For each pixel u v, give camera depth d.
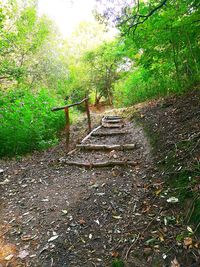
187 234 2.25
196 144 3.27
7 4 10.36
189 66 6.04
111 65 19.19
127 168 4.01
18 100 6.67
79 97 19.73
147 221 2.60
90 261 2.25
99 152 5.00
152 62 6.49
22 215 3.07
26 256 2.40
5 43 10.00
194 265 1.95
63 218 2.91
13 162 5.02
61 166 4.53
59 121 7.11
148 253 2.19
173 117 4.96
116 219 2.76
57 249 2.44
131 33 5.70
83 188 3.56
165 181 3.16
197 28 4.93
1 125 5.56
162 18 5.03
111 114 9.67
